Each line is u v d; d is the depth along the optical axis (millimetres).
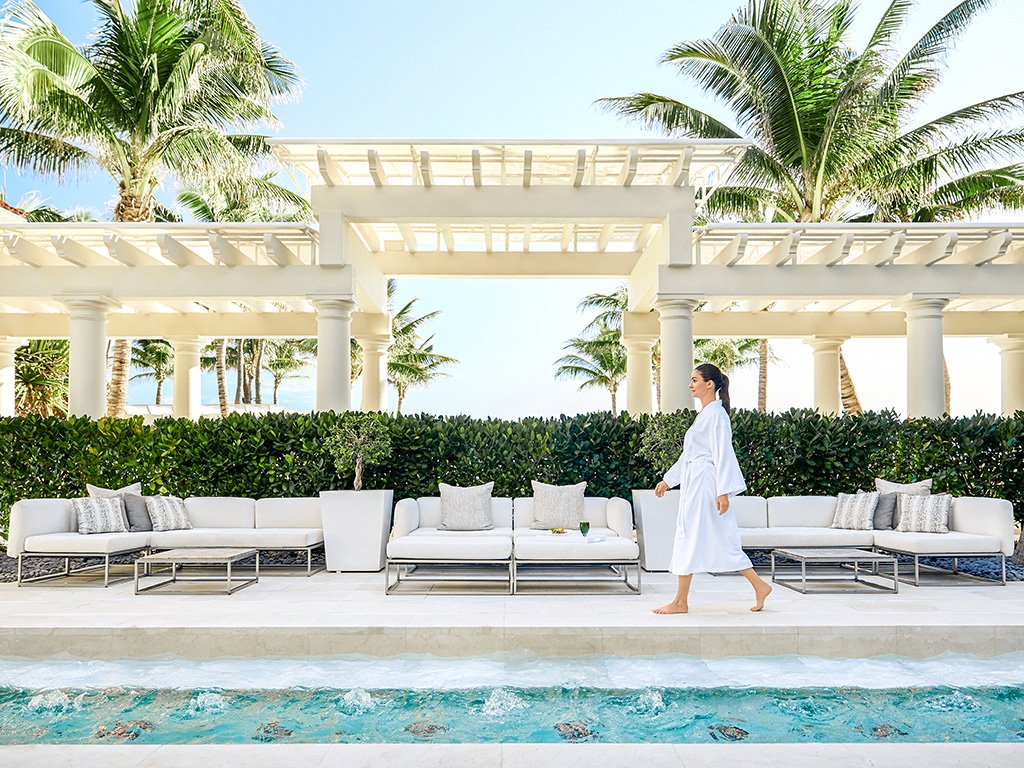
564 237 11992
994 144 13445
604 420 7918
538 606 5250
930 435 7844
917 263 9805
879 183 13852
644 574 6910
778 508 7348
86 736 3230
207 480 7918
